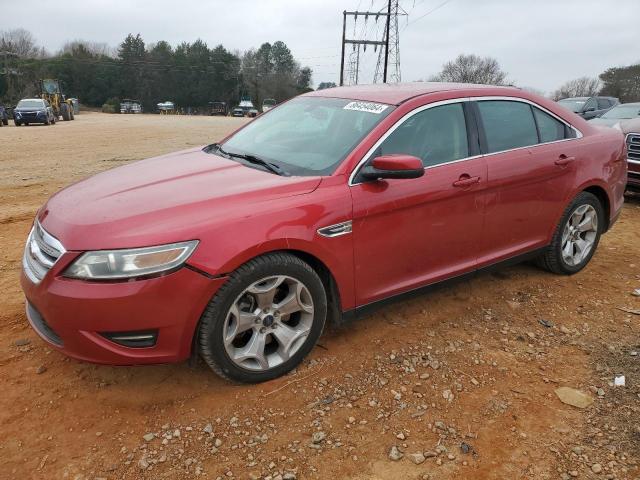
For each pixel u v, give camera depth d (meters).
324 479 2.51
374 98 3.86
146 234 2.70
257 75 103.75
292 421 2.87
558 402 3.09
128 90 98.31
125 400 3.01
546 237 4.48
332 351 3.51
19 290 4.36
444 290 4.45
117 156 13.60
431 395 3.11
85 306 2.65
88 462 2.58
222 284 2.82
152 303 2.69
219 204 2.92
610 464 2.63
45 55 116.62
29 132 23.12
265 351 3.24
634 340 3.76
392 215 3.41
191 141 18.38
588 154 4.60
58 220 2.95
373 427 2.85
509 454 2.69
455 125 3.83
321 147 3.58
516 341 3.73
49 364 3.33
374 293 3.49
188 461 2.59
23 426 2.80
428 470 2.57
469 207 3.81
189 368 3.30
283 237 2.95
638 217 7.13
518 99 4.27
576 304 4.29
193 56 99.62
